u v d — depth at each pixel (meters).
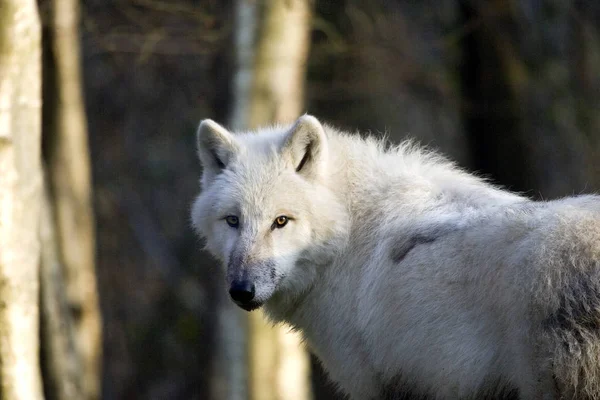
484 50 20.73
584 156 20.09
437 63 22.62
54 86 15.73
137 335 28.44
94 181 26.92
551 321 7.30
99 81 25.59
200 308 27.91
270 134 9.38
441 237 8.14
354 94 22.69
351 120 23.88
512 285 7.52
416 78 21.61
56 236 15.52
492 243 7.75
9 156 8.41
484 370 7.82
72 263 15.57
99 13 19.83
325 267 8.81
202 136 9.24
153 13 19.09
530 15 20.38
